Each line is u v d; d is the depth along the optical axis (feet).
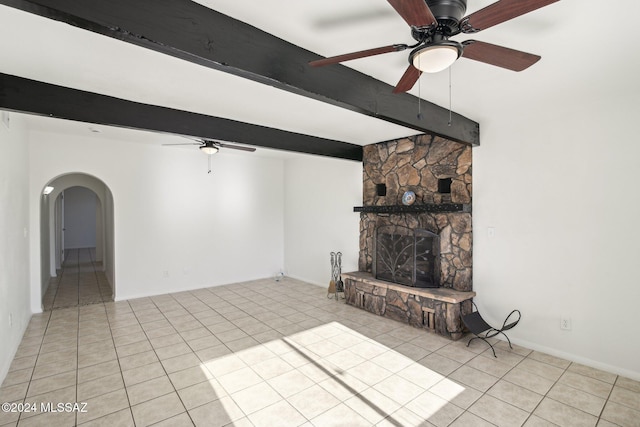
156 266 18.72
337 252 19.56
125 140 17.24
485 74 8.39
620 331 9.72
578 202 10.46
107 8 4.67
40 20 6.01
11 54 7.33
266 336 12.64
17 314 11.81
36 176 15.21
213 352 11.25
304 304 16.84
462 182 13.25
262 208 23.07
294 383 9.27
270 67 6.51
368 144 17.13
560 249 10.86
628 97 9.51
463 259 13.10
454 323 12.23
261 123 13.04
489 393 8.77
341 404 8.29
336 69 7.72
